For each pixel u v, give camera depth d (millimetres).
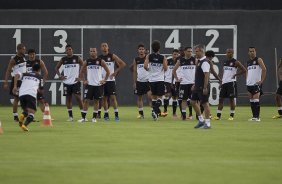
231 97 78125
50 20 111062
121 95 112000
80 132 59375
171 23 112000
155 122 73250
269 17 112062
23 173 35625
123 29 111688
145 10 111750
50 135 56375
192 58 77188
